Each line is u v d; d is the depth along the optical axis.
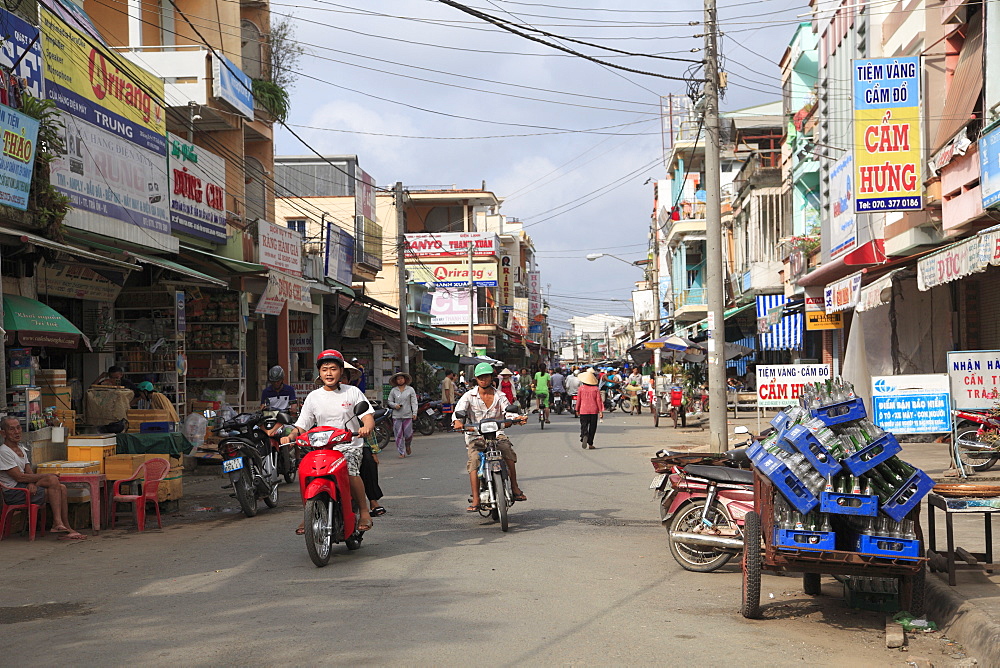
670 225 53.59
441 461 19.27
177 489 12.68
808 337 34.00
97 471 11.16
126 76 16.66
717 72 18.80
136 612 6.89
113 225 15.87
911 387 14.45
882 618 6.83
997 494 7.07
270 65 28.34
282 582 7.90
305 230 41.59
